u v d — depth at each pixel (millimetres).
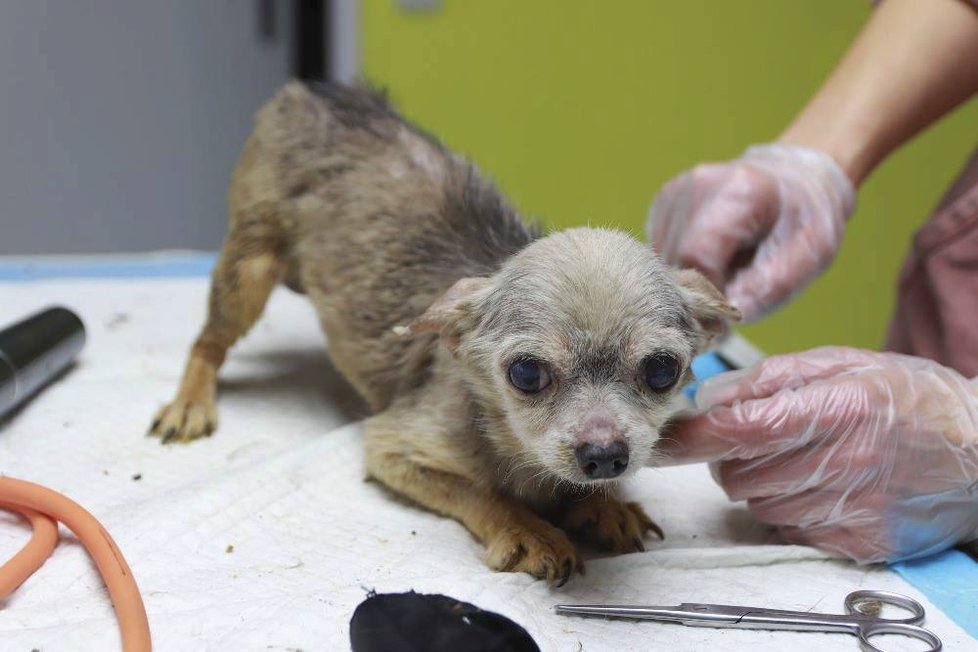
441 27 1106
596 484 453
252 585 399
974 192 602
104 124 1165
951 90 603
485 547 447
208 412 558
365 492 496
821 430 425
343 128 597
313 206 581
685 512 483
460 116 1148
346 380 612
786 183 589
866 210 1129
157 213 1220
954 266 609
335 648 358
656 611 383
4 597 384
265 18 1170
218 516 450
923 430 423
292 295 788
